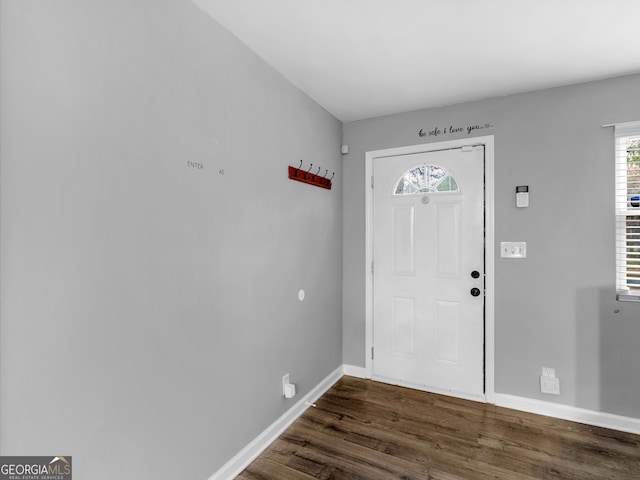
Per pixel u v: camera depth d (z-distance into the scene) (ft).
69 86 3.41
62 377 3.38
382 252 9.34
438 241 8.64
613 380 7.01
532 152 7.66
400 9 5.01
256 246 6.24
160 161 4.40
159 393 4.42
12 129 2.99
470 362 8.31
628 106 6.89
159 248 4.40
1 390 2.96
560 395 7.43
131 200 4.03
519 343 7.80
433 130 8.70
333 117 9.30
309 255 8.10
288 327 7.25
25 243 3.09
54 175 3.29
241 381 5.87
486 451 6.21
